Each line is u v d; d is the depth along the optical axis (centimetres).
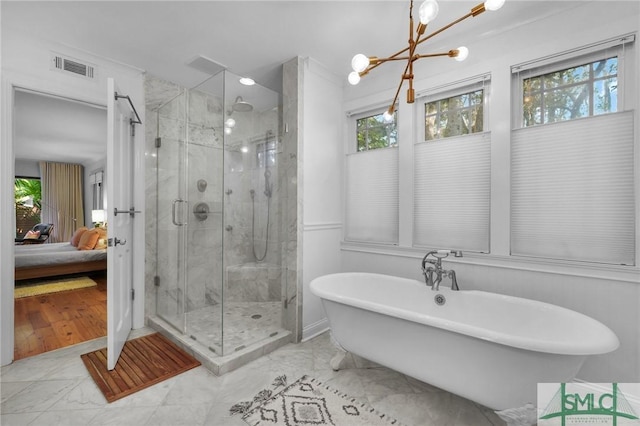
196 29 216
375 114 293
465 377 151
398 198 271
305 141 264
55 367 207
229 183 228
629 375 168
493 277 217
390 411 165
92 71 251
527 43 203
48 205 716
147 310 289
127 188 254
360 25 213
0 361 207
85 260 465
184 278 257
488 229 223
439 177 247
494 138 216
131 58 256
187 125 259
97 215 637
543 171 199
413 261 260
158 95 295
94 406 166
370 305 179
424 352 163
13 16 198
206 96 239
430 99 254
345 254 304
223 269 217
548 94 202
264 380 194
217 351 216
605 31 176
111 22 207
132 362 214
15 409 163
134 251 279
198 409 165
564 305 189
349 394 180
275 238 265
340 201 307
